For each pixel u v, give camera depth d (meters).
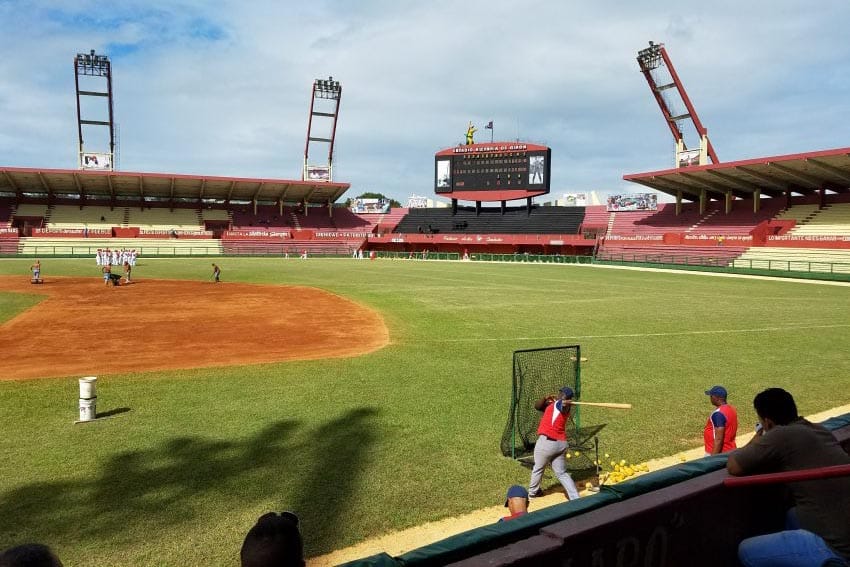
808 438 4.03
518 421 9.61
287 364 15.75
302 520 7.03
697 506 3.97
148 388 13.13
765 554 3.89
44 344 18.50
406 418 11.16
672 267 60.72
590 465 9.14
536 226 87.75
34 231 76.62
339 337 20.06
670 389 13.55
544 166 84.88
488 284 40.09
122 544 6.39
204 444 9.60
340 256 85.31
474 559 3.09
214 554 6.23
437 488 8.06
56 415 11.05
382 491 7.92
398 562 3.09
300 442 9.77
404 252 86.94
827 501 3.79
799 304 29.73
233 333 20.83
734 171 62.25
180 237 84.06
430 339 19.58
